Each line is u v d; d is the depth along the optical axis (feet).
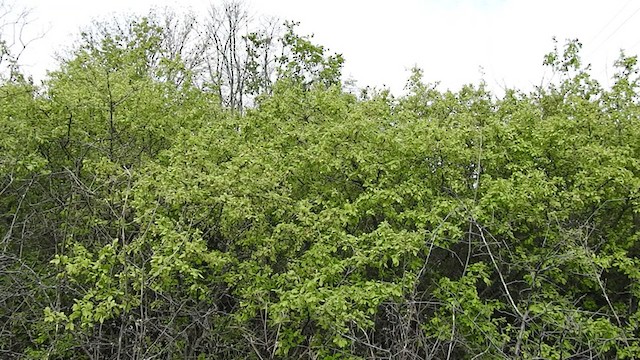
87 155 31.07
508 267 27.17
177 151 27.66
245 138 31.86
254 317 24.75
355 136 28.66
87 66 33.65
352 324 22.21
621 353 23.84
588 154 27.96
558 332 23.30
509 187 25.86
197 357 24.58
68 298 26.03
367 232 28.40
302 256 24.64
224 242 25.58
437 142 27.22
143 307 23.16
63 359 25.81
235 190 23.72
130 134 31.78
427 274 27.78
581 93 36.06
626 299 29.35
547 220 26.91
